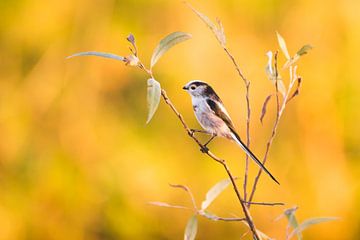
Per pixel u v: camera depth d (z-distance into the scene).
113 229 14.34
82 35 14.80
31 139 14.50
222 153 14.07
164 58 14.45
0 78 14.70
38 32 14.81
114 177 14.25
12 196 14.30
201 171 14.13
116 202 14.27
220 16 14.67
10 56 14.77
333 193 14.41
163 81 14.44
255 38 14.80
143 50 14.71
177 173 14.14
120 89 14.63
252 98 14.22
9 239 14.27
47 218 14.36
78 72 14.67
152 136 14.39
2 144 14.41
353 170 14.69
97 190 14.25
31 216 14.35
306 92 14.58
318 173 14.34
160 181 14.16
